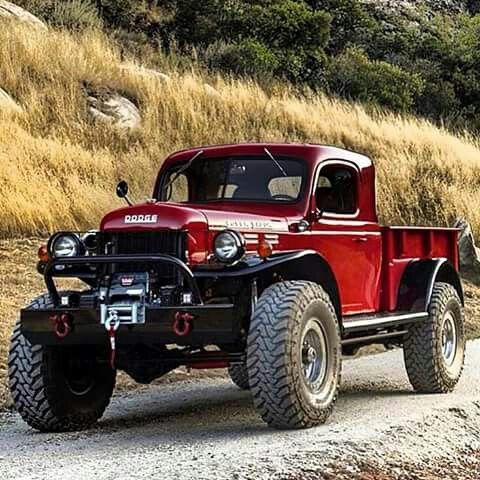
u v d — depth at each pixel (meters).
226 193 9.92
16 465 7.56
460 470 7.86
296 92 32.44
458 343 11.40
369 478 7.20
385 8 54.56
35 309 8.54
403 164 27.20
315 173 9.69
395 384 11.74
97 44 27.92
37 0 31.45
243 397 11.12
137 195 20.69
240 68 33.22
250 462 7.16
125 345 8.69
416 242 11.30
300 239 9.33
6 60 24.41
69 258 8.36
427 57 46.38
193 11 37.00
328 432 8.24
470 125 39.44
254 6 38.44
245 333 8.62
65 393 9.05
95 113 24.16
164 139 24.44
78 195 19.34
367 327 9.66
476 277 21.48
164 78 27.75
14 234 17.86
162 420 9.65
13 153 20.06
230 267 8.25
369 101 35.75
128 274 8.45
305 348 8.43
